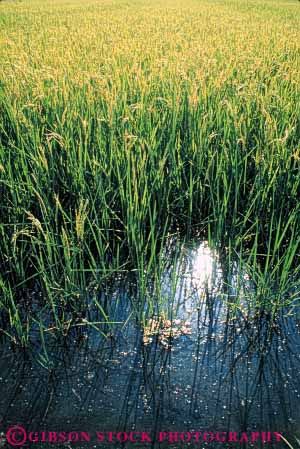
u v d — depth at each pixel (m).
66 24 14.50
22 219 4.06
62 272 3.82
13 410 2.80
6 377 3.00
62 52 8.66
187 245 4.29
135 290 3.74
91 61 7.75
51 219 4.07
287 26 13.12
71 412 2.79
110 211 4.24
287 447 2.60
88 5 22.23
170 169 4.58
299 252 4.02
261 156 4.35
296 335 3.32
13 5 22.77
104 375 3.02
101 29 12.58
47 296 3.60
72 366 3.08
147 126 4.94
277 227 3.96
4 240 3.75
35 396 2.88
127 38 10.45
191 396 2.88
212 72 6.57
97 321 3.43
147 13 17.56
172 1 25.31
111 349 3.21
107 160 4.61
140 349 3.21
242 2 24.36
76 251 3.63
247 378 3.00
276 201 4.27
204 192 4.62
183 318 3.47
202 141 4.78
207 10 19.11
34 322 3.43
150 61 7.57
